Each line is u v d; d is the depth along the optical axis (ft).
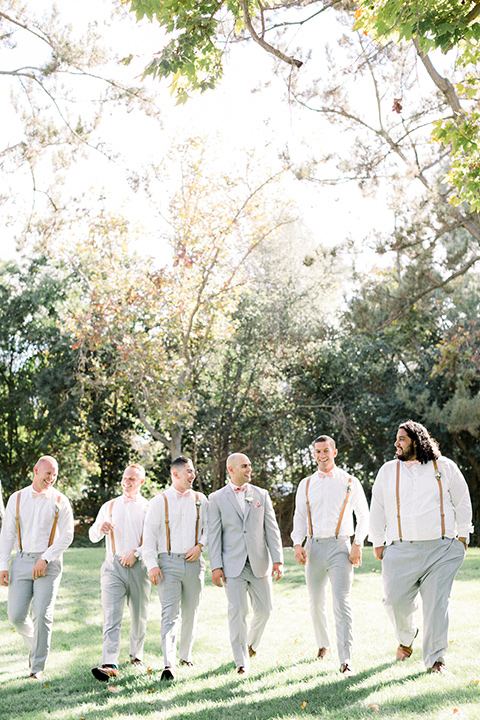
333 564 19.40
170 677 18.35
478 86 31.63
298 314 93.97
